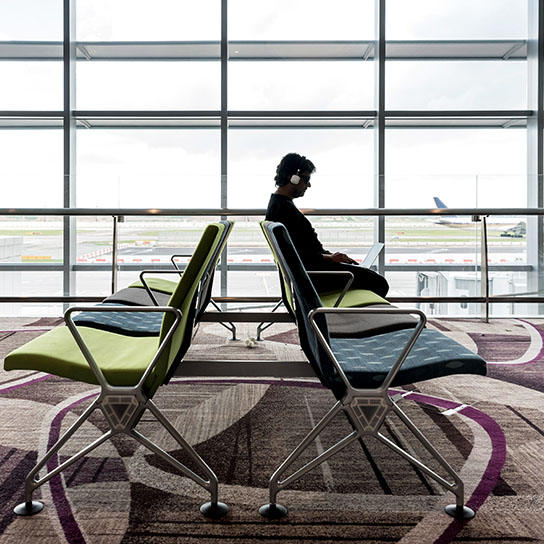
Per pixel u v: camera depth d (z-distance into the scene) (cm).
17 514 138
